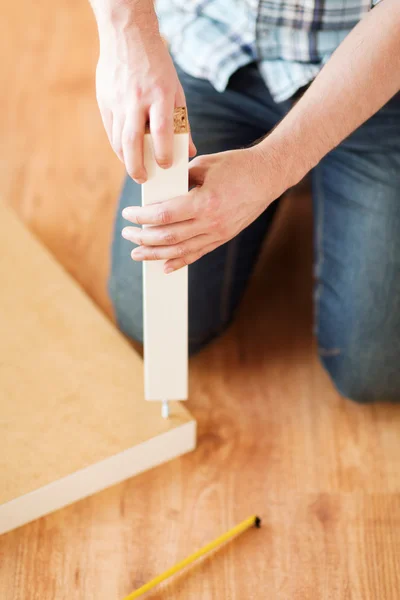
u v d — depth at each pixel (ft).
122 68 2.65
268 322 4.30
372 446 3.59
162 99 2.54
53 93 5.79
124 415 3.41
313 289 4.52
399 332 3.56
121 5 2.72
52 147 5.32
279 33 3.29
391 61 2.66
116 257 3.82
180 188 2.57
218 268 3.76
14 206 4.86
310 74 3.29
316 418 3.73
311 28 3.22
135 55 2.65
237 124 3.72
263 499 3.32
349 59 2.69
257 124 3.72
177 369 3.13
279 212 5.02
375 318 3.56
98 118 5.60
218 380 3.91
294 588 2.98
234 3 3.39
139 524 3.20
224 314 3.97
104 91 2.70
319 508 3.29
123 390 3.52
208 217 2.57
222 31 3.49
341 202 3.61
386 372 3.64
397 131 3.38
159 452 3.41
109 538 3.14
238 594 2.96
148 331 3.00
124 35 2.69
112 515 3.23
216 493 3.34
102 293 4.35
